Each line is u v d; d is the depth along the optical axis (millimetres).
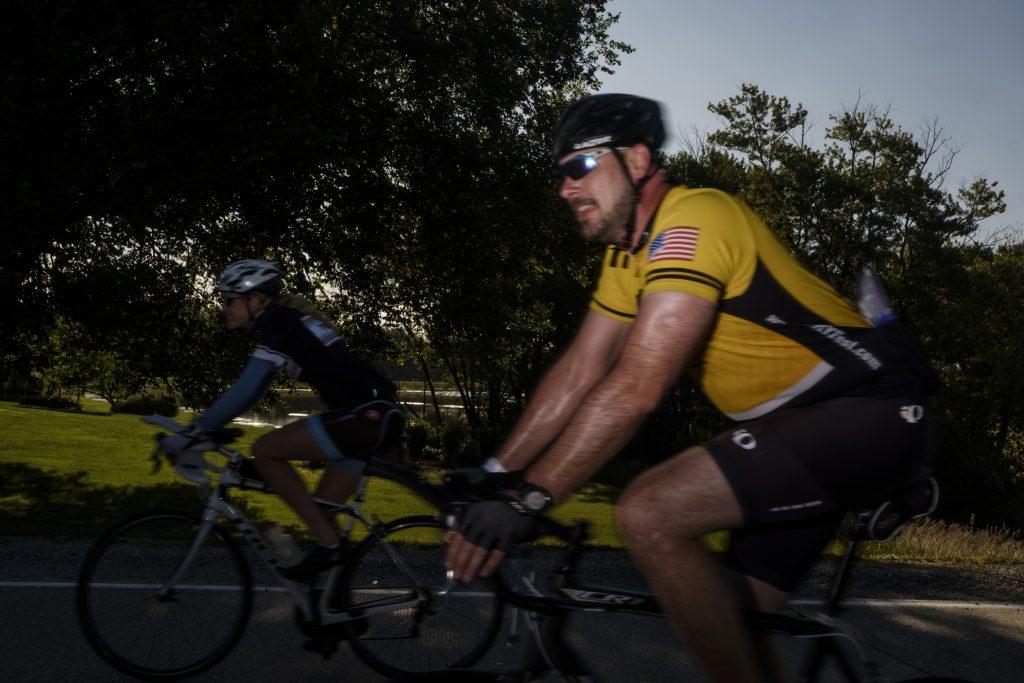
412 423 32156
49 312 12383
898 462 1798
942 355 18172
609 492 22141
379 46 13852
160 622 3562
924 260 29344
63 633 3879
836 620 1971
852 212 31922
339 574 3600
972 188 30844
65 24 10539
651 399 1691
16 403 40219
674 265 1733
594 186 1943
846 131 32438
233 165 11398
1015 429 17297
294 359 3566
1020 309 19000
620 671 3553
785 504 1732
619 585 4980
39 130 10359
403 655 3604
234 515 3611
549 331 29766
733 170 33688
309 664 3695
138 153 10867
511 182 16531
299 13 11820
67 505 9234
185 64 11406
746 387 1863
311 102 12102
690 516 1700
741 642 1705
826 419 1768
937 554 7570
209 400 15047
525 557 2199
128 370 14891
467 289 16422
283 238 14672
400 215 16031
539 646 2047
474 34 15633
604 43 18828
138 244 12930
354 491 3697
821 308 1815
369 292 15922
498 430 31469
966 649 4406
